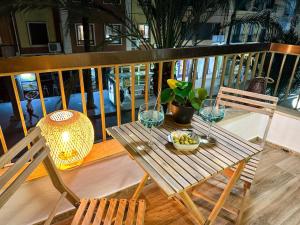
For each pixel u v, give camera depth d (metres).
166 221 1.64
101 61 1.58
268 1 7.50
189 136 1.21
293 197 1.87
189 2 3.83
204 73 2.17
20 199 1.47
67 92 3.85
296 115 2.36
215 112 1.32
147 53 1.72
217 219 1.65
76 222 1.12
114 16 4.02
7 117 8.55
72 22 5.00
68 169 1.56
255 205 1.78
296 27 6.68
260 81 2.52
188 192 1.82
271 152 2.48
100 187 1.78
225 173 1.52
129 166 1.84
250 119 2.58
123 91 9.27
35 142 1.10
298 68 5.09
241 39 8.82
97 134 6.82
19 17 7.74
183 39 4.19
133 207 1.21
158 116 1.26
